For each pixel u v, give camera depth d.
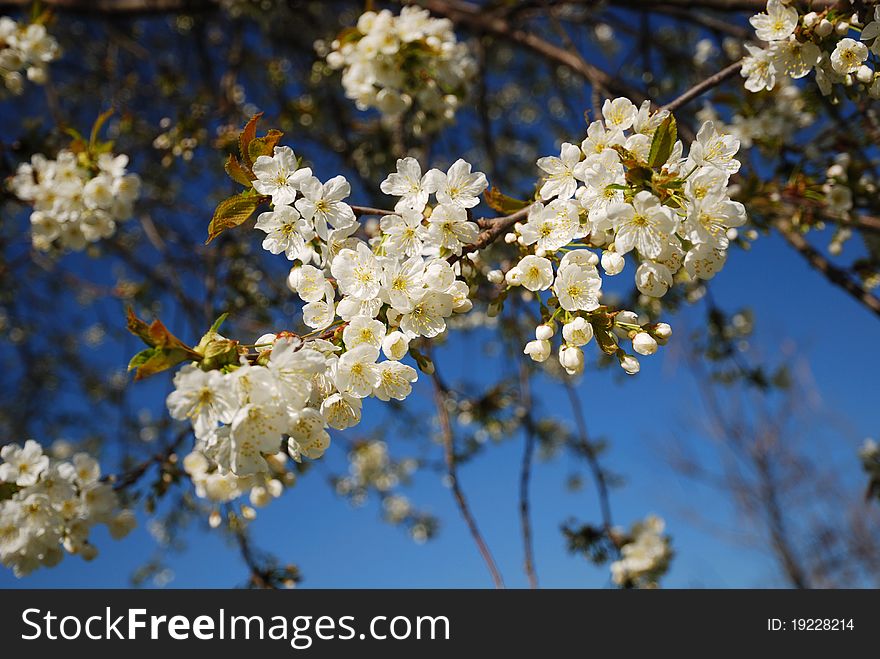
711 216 1.54
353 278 1.61
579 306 1.62
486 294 2.97
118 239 5.72
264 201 1.79
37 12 3.42
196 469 2.77
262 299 4.66
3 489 2.35
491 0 4.25
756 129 3.21
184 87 5.51
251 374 1.45
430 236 1.69
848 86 2.05
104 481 2.64
